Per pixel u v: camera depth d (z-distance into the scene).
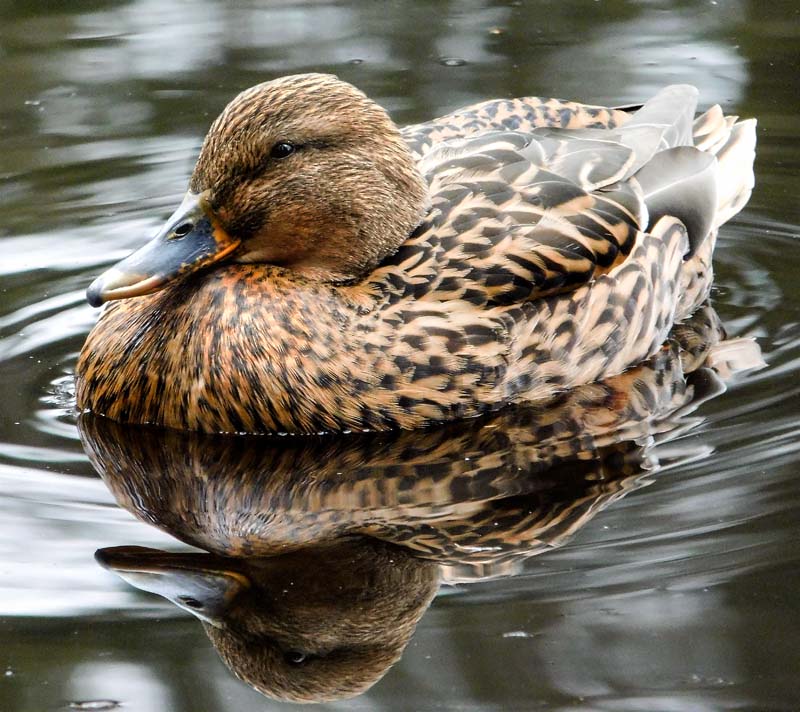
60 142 16.03
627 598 8.51
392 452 10.60
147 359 11.15
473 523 9.45
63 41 17.98
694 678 7.84
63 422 11.18
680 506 9.44
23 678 7.98
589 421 10.89
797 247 14.19
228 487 10.11
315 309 11.00
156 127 16.19
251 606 8.61
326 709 7.82
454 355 10.91
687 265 12.76
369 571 8.93
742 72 16.95
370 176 11.23
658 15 18.44
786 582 8.53
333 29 18.19
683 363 11.88
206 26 18.38
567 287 11.41
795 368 11.48
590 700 7.75
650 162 12.85
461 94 16.31
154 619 8.50
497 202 11.59
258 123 11.11
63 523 9.52
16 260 13.98
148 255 11.15
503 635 8.23
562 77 16.75
